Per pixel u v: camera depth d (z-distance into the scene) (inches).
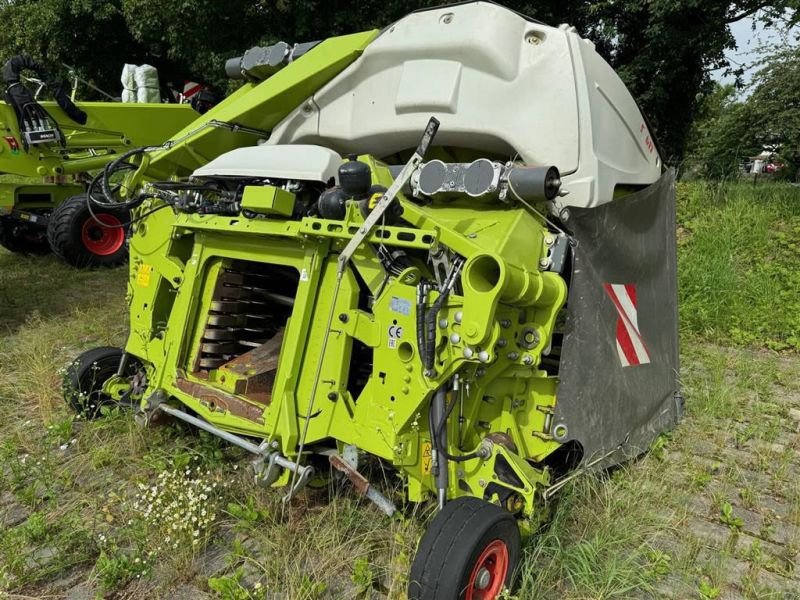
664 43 450.6
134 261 157.6
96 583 109.3
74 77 355.3
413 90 136.9
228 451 146.9
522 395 124.0
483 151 140.1
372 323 110.9
